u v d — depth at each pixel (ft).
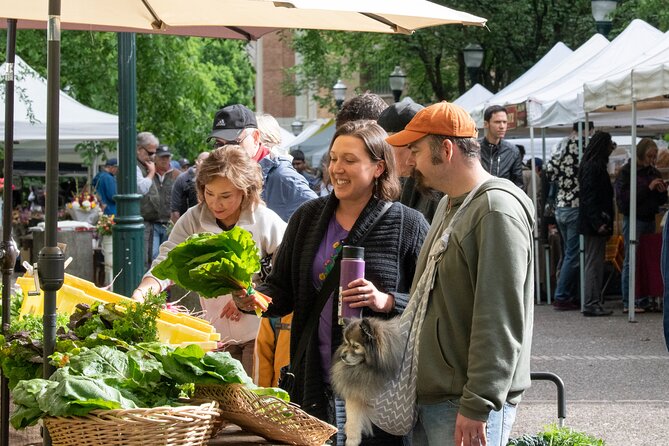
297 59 178.19
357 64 127.95
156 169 56.24
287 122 179.73
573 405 30.99
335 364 14.57
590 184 49.49
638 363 37.78
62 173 107.65
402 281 16.42
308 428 13.12
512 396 13.67
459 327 13.71
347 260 15.55
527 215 13.62
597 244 50.24
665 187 50.90
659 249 51.03
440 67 114.21
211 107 92.73
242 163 19.56
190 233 20.22
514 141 93.25
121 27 23.18
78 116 56.90
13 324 16.30
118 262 35.37
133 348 13.07
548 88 55.42
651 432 27.68
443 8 14.90
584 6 102.32
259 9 18.11
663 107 54.08
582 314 50.93
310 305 16.62
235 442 13.34
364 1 13.84
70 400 11.59
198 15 18.45
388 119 19.92
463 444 13.16
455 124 13.89
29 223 96.12
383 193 16.60
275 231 19.86
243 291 14.60
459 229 13.69
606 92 45.70
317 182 62.59
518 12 100.99
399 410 14.14
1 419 14.80
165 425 11.59
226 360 13.07
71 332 14.29
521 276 13.21
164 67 84.28
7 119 17.34
